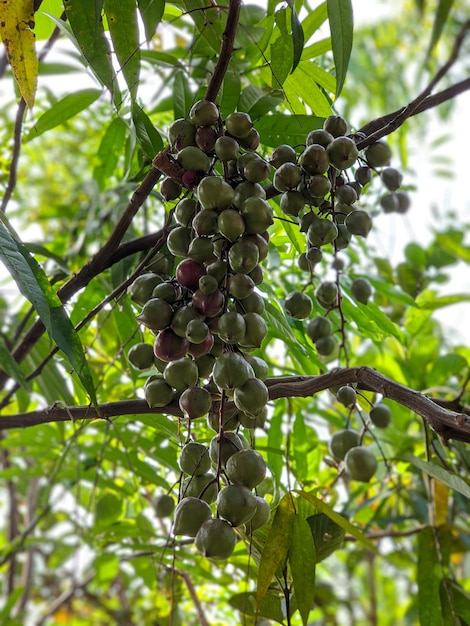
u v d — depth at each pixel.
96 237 0.79
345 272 0.63
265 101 0.50
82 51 0.39
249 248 0.34
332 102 0.52
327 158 0.36
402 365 0.70
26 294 0.34
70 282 0.48
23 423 0.45
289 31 0.46
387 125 0.41
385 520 0.66
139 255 0.53
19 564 1.11
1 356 0.36
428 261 0.80
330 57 0.63
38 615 1.12
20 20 0.40
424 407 0.36
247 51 0.56
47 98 0.70
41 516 0.75
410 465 0.64
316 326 0.48
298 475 0.56
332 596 0.90
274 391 0.40
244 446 0.39
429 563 0.55
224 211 0.34
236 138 0.36
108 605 1.12
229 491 0.32
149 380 0.38
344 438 0.48
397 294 0.62
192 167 0.36
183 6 0.47
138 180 0.56
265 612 0.43
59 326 0.35
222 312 0.35
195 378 0.35
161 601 0.70
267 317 0.46
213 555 0.31
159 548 0.60
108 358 0.65
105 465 0.78
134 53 0.39
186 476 0.41
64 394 0.60
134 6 0.39
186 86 0.56
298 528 0.39
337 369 0.39
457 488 0.45
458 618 0.53
